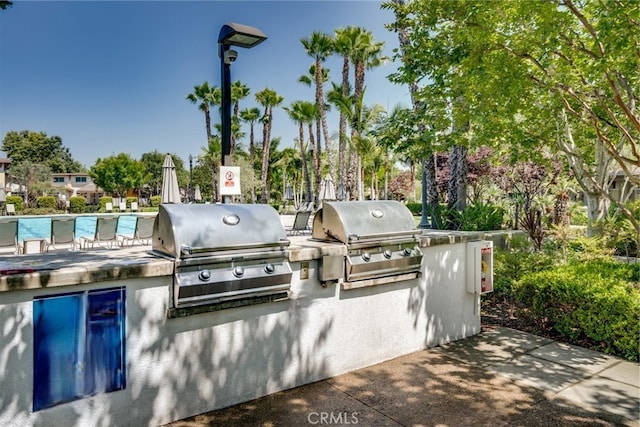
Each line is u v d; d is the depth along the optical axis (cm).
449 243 432
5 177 4006
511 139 613
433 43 514
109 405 237
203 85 3027
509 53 448
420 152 699
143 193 5794
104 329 235
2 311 204
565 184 1043
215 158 3086
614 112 539
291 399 299
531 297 485
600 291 421
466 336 455
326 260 328
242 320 290
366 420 269
